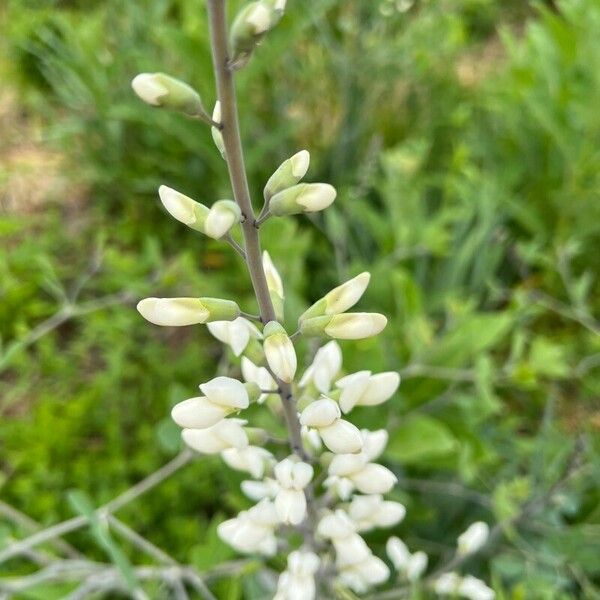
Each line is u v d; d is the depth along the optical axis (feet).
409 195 1.15
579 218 1.25
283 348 0.39
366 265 1.23
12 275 1.21
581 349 1.16
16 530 0.93
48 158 1.65
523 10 2.06
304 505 0.45
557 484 0.73
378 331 0.41
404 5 1.37
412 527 0.93
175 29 1.13
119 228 1.43
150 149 1.50
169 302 0.39
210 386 0.41
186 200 0.37
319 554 0.55
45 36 1.49
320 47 1.44
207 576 0.79
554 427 1.01
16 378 1.22
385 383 0.46
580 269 1.27
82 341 1.22
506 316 0.94
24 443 1.01
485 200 1.19
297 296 0.93
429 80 1.53
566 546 0.84
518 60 1.37
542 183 1.35
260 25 0.31
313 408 0.41
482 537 0.66
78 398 1.07
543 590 0.76
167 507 0.95
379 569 0.53
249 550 0.51
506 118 1.40
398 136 1.48
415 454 0.81
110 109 1.36
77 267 1.37
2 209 1.53
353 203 1.20
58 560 0.82
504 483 0.83
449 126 1.51
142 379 1.14
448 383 0.97
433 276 1.26
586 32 1.22
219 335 0.48
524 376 0.90
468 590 0.65
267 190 0.38
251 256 0.37
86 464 0.97
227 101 0.32
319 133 1.47
